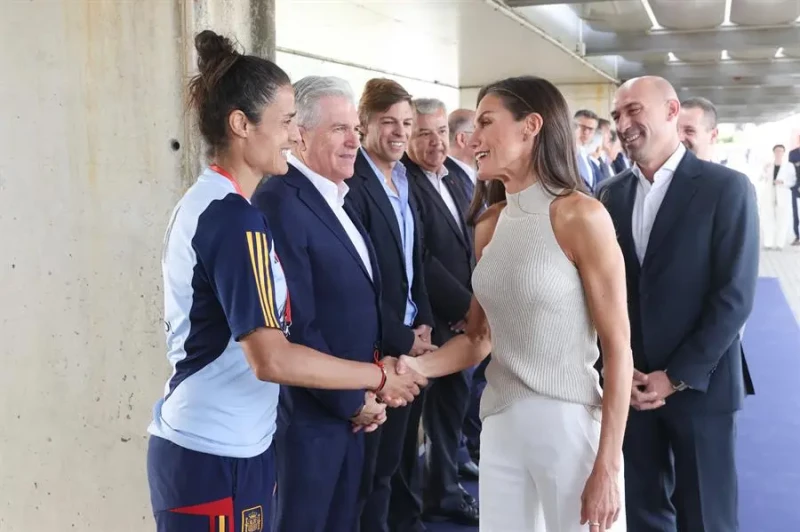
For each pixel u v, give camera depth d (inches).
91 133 90.2
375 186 102.5
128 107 87.7
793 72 363.3
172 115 85.4
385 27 194.5
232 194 61.8
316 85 87.0
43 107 92.3
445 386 132.0
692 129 136.5
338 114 86.0
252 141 63.4
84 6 88.1
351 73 252.8
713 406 92.5
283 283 67.6
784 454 166.4
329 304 82.8
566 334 68.7
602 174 285.7
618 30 267.9
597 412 70.5
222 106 62.7
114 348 93.4
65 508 99.7
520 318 69.3
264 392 66.3
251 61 63.4
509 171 71.2
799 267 445.4
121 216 90.2
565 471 68.7
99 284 92.9
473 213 83.0
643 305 94.4
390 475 103.5
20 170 94.9
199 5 83.1
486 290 71.6
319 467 82.3
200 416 62.9
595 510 66.7
